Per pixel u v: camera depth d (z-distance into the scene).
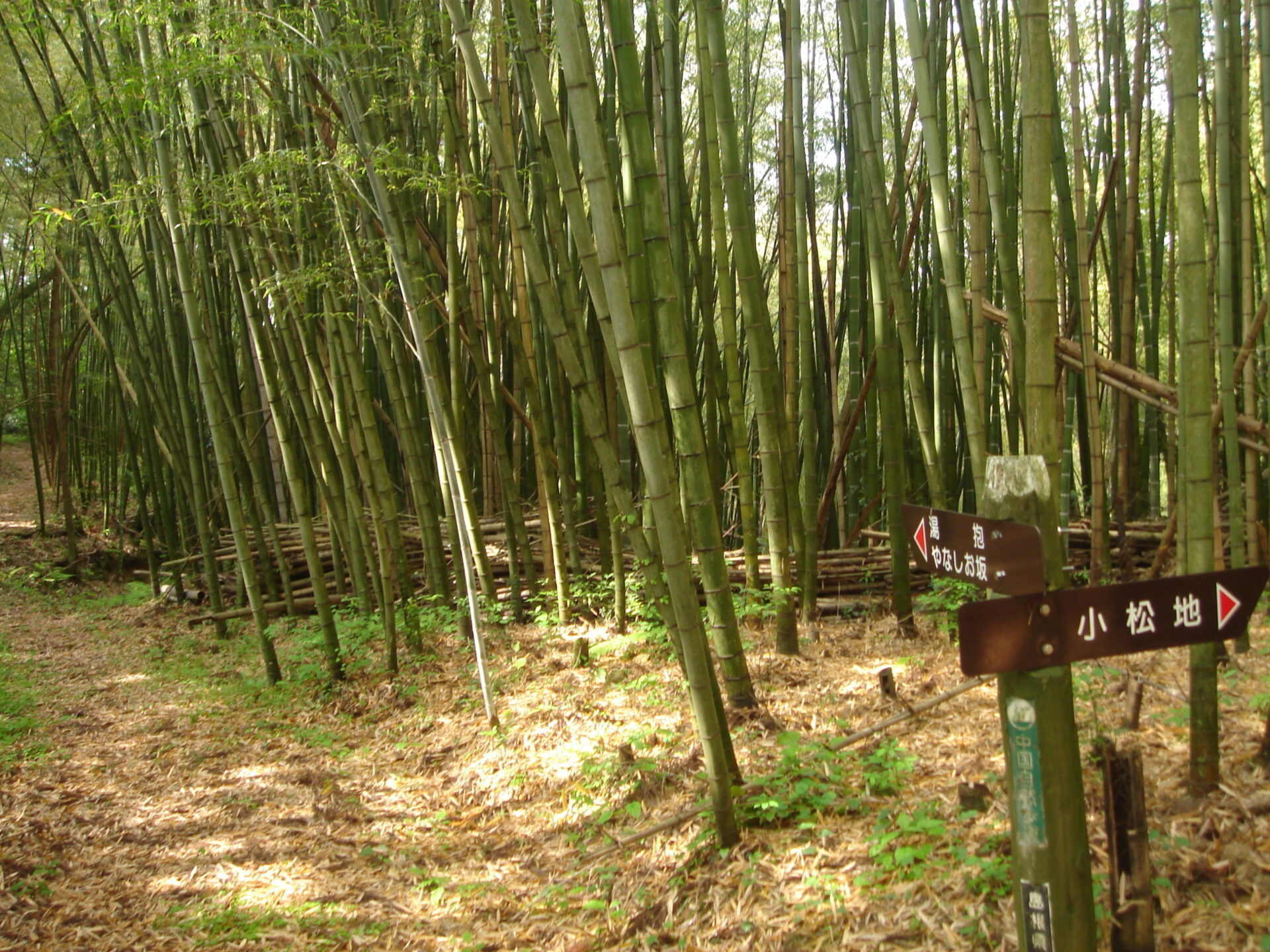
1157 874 2.12
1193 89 2.29
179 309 7.78
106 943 2.74
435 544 6.10
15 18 7.46
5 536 10.52
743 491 5.17
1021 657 1.52
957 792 2.78
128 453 10.06
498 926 2.74
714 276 6.32
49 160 8.52
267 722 4.81
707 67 4.49
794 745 3.14
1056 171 5.53
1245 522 4.30
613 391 6.02
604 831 3.18
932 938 2.14
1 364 13.61
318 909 2.91
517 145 6.36
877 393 5.98
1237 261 5.06
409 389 6.26
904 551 4.95
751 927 2.39
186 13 4.88
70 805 3.80
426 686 5.10
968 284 6.87
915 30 3.72
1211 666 2.40
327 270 4.98
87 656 6.65
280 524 8.21
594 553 6.61
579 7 4.08
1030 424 1.75
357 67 4.92
